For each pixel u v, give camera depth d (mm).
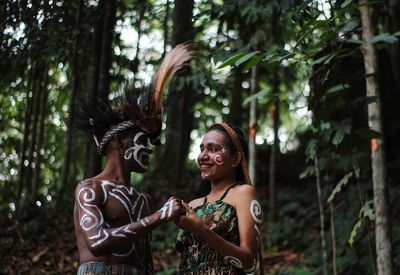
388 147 7965
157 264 5469
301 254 5855
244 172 2537
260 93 4223
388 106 7918
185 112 8891
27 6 3463
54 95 6879
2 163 6699
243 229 2309
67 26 4102
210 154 2508
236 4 4375
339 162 4238
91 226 2203
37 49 3844
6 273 4633
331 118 4285
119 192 2412
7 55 3613
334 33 3277
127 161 2477
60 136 7133
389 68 7785
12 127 6336
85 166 6031
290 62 3811
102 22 5121
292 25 4285
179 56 2621
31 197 5891
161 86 2555
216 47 4387
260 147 9344
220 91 4699
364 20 3529
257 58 3271
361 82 4410
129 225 2178
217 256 2340
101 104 2576
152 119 2520
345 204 6543
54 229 5637
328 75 3471
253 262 2252
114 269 2291
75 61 5289
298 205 7145
